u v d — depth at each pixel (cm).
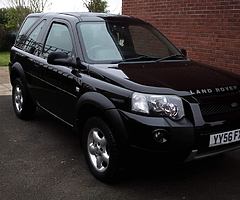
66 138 582
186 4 869
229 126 411
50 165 484
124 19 562
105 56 486
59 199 401
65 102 503
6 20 1906
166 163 389
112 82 423
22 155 516
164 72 448
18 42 679
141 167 419
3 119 673
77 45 492
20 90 658
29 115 658
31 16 672
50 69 534
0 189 420
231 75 470
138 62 486
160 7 941
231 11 768
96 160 446
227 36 784
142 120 382
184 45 890
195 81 426
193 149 388
